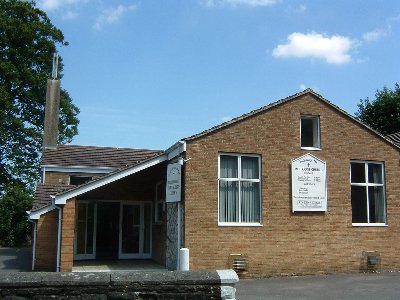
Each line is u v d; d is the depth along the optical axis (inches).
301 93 661.9
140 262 751.7
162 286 229.9
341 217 657.0
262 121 638.5
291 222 631.2
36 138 1416.1
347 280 580.7
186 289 231.5
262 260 609.3
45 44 1435.8
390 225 682.2
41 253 693.3
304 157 650.8
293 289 510.3
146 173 803.4
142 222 812.0
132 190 807.7
